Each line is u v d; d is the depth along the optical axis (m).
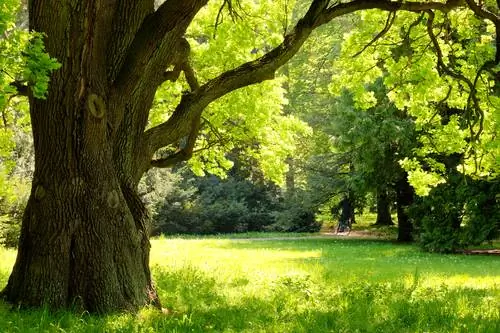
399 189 36.66
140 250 9.12
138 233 9.18
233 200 52.25
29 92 8.58
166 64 9.31
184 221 49.72
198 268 15.77
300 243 35.81
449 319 8.62
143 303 8.93
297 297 10.79
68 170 8.45
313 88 45.69
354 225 52.09
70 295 8.46
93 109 8.34
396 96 16.05
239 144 16.94
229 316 8.60
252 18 15.50
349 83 15.58
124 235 8.84
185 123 9.76
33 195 8.55
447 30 14.64
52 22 8.08
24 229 8.66
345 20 40.62
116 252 8.72
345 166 39.19
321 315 8.72
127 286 8.76
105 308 8.45
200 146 16.45
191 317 8.20
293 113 47.62
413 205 30.89
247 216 51.84
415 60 14.73
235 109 15.58
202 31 15.90
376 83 30.36
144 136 9.53
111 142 8.84
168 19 8.94
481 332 7.66
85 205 8.52
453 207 28.84
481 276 16.86
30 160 25.89
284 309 9.40
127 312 8.45
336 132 32.16
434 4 10.93
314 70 45.78
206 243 33.91
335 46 38.66
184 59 10.27
